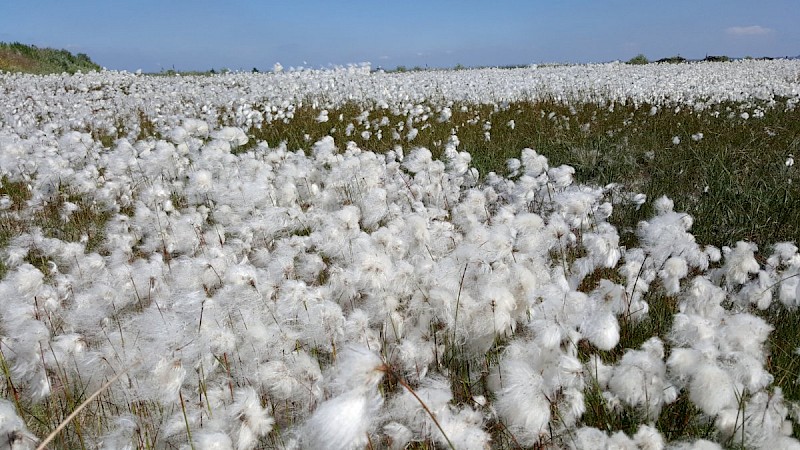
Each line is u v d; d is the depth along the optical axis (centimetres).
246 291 306
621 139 845
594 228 455
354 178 550
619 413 243
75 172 679
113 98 1559
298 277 368
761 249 476
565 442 222
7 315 311
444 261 328
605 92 1423
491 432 239
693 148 777
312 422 166
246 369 271
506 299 267
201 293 305
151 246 461
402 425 222
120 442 238
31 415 273
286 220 462
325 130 1002
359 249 370
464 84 1538
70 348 277
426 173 536
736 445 217
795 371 283
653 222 385
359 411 164
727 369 223
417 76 2105
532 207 533
